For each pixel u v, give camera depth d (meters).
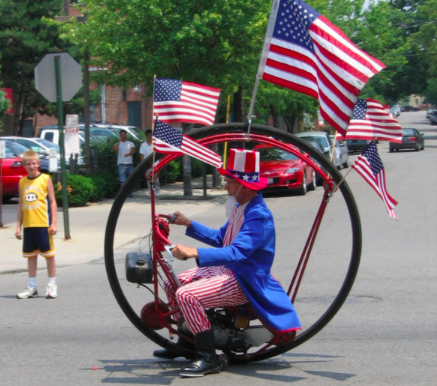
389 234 12.48
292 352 5.87
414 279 8.80
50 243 8.23
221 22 18.03
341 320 6.93
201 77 18.55
